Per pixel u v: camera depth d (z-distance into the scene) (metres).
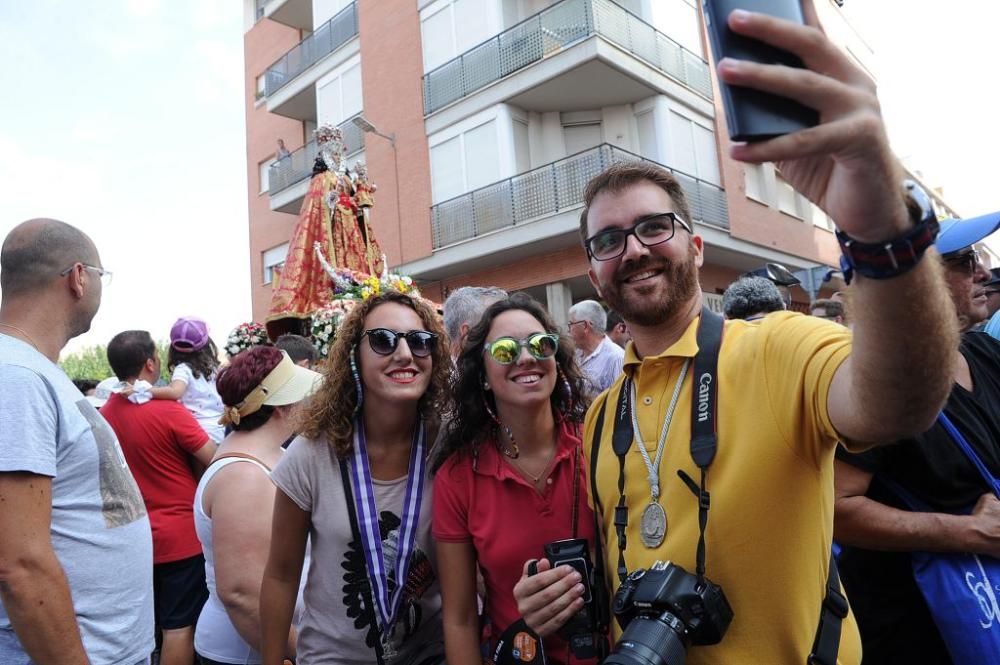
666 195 1.70
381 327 2.17
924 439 1.93
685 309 1.69
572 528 1.93
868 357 1.02
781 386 1.38
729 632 1.40
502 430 2.09
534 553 1.93
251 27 22.66
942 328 0.98
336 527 2.12
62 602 1.82
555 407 2.16
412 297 2.34
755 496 1.38
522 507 1.97
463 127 14.44
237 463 2.47
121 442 3.72
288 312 5.66
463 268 14.91
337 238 6.15
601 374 5.30
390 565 2.12
